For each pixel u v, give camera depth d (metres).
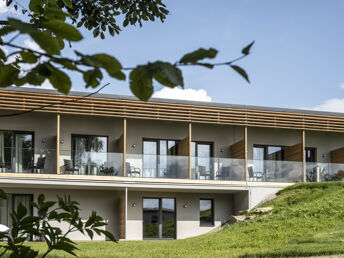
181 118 21.02
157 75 1.18
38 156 18.53
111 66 1.19
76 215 1.78
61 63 1.23
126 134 21.23
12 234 1.75
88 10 4.80
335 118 23.06
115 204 20.66
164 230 21.03
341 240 11.69
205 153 22.42
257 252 10.88
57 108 18.92
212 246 13.52
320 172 21.81
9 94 18.69
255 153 22.94
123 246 15.30
